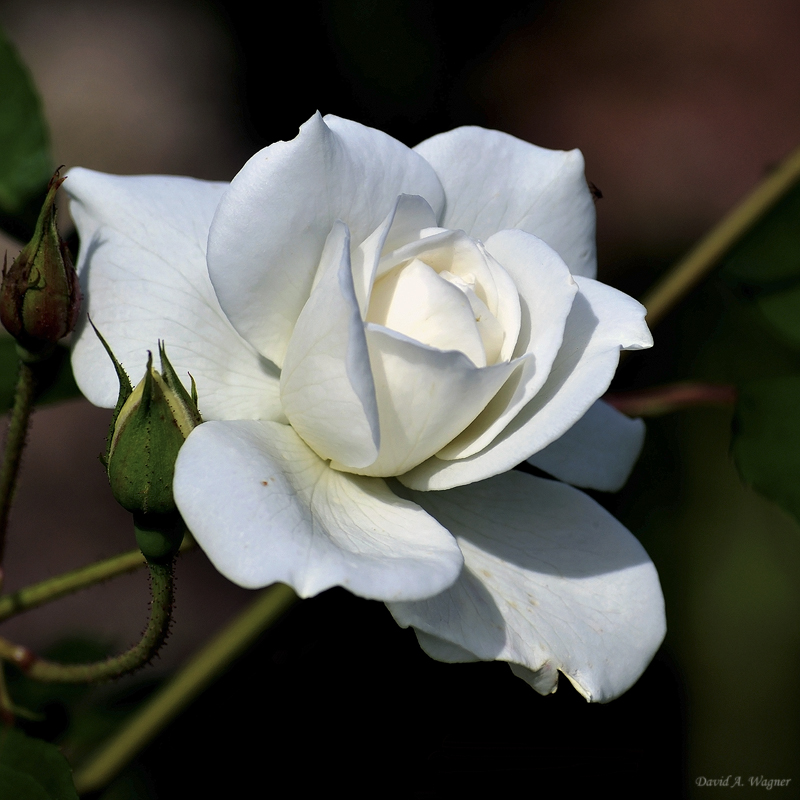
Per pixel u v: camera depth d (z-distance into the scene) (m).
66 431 1.27
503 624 0.59
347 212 0.59
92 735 0.66
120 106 1.48
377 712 0.68
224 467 0.57
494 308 0.59
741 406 0.66
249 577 0.56
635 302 0.59
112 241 0.60
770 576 0.98
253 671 0.67
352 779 0.67
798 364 0.69
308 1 1.51
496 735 0.68
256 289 0.59
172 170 1.45
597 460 0.63
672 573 0.99
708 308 1.01
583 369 0.58
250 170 0.58
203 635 1.16
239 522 0.57
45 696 0.66
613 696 0.59
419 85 1.51
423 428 0.58
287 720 0.68
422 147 0.60
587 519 0.60
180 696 0.64
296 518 0.57
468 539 0.60
